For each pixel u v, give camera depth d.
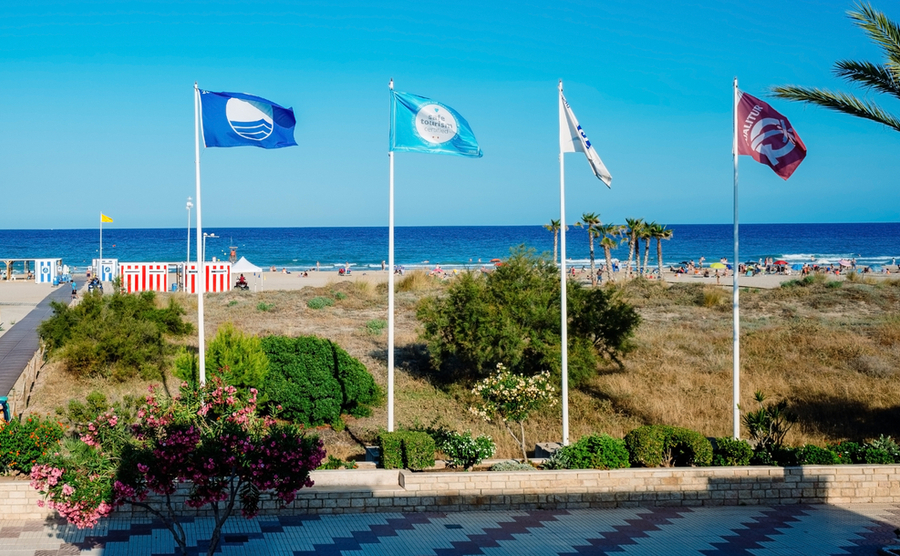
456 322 24.11
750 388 23.69
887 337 31.44
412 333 34.66
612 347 25.56
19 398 20.53
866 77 14.13
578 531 12.47
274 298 47.22
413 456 14.18
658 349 29.88
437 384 24.95
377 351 30.14
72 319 26.33
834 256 113.62
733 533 12.52
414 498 13.38
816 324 35.16
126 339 25.08
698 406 21.78
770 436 16.39
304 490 13.05
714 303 44.38
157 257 120.88
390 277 15.52
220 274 52.78
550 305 24.28
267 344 21.16
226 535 11.77
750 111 16.48
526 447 17.83
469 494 13.59
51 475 9.27
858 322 36.28
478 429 19.11
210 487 9.35
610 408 21.61
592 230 64.81
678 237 179.88
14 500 12.13
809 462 15.15
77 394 22.36
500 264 25.83
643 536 12.27
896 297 44.38
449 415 21.08
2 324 33.97
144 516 12.40
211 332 33.59
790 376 25.50
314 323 37.78
